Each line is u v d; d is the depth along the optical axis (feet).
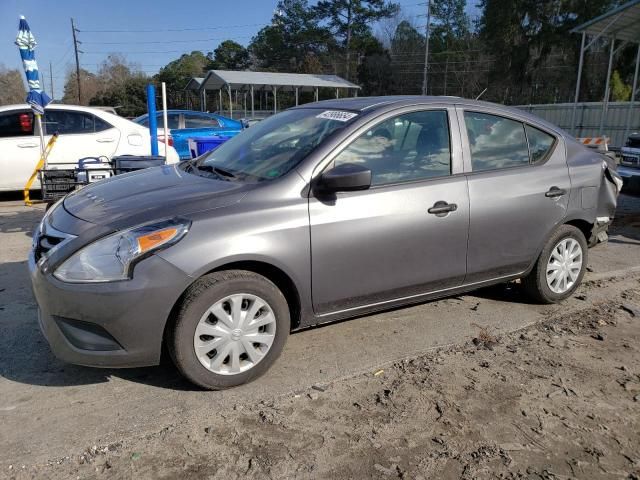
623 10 48.67
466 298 15.98
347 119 12.17
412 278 12.46
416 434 9.51
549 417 10.09
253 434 9.41
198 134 40.86
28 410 10.01
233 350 10.51
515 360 12.25
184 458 8.77
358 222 11.43
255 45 239.71
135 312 9.60
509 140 14.17
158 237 9.70
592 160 15.64
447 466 8.73
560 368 11.93
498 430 9.68
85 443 9.09
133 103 194.59
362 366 11.85
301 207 10.87
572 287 15.60
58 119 29.81
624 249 22.18
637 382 11.40
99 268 9.57
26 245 20.88
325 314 11.69
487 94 156.87
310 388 10.91
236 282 10.25
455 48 199.93
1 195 32.07
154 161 21.68
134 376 11.27
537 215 14.19
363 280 11.78
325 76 119.03
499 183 13.51
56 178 21.36
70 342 9.80
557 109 77.82
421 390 10.92
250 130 14.62
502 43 141.79
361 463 8.75
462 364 12.03
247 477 8.38
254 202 10.62
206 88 126.52
